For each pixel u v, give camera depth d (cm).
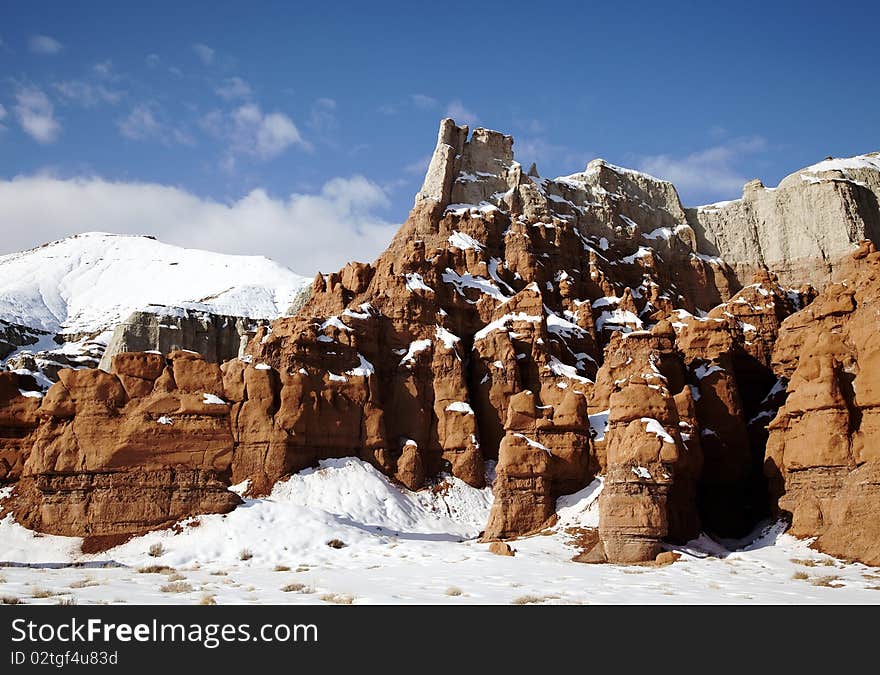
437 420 7925
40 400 6700
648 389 5756
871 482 4962
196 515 5912
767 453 6144
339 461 7312
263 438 7081
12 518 5919
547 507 6253
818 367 5722
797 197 11419
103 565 5341
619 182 11750
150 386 6259
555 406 7412
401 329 8362
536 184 10906
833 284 6494
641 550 5084
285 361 7494
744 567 4816
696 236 11788
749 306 8531
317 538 5859
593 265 10250
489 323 8825
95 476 5959
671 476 5200
